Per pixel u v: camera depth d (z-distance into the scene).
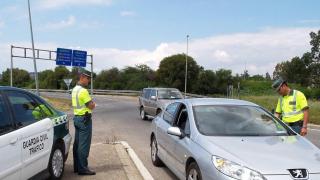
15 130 6.26
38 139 6.89
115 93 62.91
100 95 62.72
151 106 21.64
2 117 6.14
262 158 5.80
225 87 83.44
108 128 18.34
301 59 100.06
